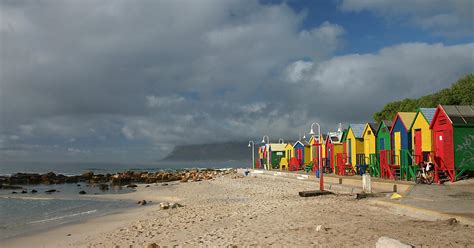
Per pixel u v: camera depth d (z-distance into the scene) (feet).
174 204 82.23
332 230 38.29
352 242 32.78
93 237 53.06
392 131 96.99
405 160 84.89
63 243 50.93
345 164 117.50
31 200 114.11
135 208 90.43
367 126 111.55
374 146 107.04
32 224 69.51
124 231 54.08
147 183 192.34
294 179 127.95
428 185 67.00
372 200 57.41
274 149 213.46
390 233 35.04
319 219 46.01
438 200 52.03
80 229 62.39
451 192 58.54
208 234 43.96
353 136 117.29
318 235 36.60
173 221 58.80
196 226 51.80
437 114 78.07
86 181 211.00
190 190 130.72
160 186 163.22
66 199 116.26
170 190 136.56
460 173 72.23
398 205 48.88
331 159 137.08
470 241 30.83
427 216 42.98
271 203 69.46
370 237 33.99
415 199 53.62
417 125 86.33
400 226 38.40
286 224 44.60
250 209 63.41
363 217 45.73
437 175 72.43
